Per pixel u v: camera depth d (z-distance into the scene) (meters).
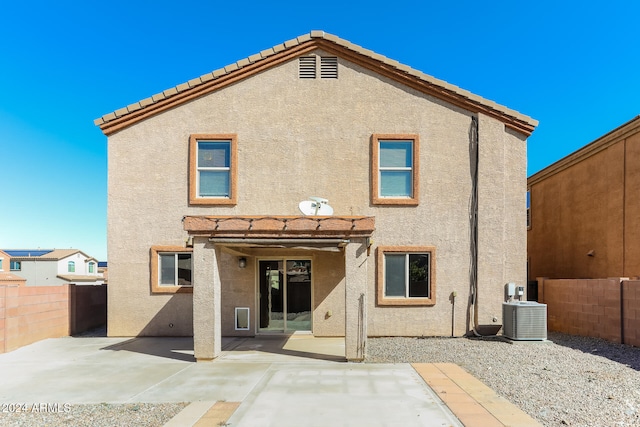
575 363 8.79
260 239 9.07
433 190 12.35
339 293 12.16
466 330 12.05
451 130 12.46
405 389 6.92
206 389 7.01
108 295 12.29
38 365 8.80
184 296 12.26
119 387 7.18
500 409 6.00
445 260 12.21
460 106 12.51
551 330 13.66
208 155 12.58
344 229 8.97
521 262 12.32
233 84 12.54
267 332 12.41
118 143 12.48
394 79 12.51
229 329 12.24
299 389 6.94
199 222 9.11
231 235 9.11
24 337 10.98
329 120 12.45
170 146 12.47
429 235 12.26
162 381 7.51
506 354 9.65
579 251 16.73
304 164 12.37
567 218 17.67
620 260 14.26
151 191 12.41
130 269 12.31
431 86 12.42
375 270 12.13
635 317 10.52
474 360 9.05
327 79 12.50
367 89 12.48
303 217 9.05
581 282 12.35
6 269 51.09
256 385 7.21
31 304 11.37
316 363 8.75
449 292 12.13
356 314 8.91
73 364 8.87
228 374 7.92
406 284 12.19
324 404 6.22
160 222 12.35
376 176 12.30
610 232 14.83
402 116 12.43
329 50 12.54
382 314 12.03
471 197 12.36
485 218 12.26
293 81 12.51
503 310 11.69
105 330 14.29
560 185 18.28
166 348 10.55
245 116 12.46
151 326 12.24
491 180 12.35
